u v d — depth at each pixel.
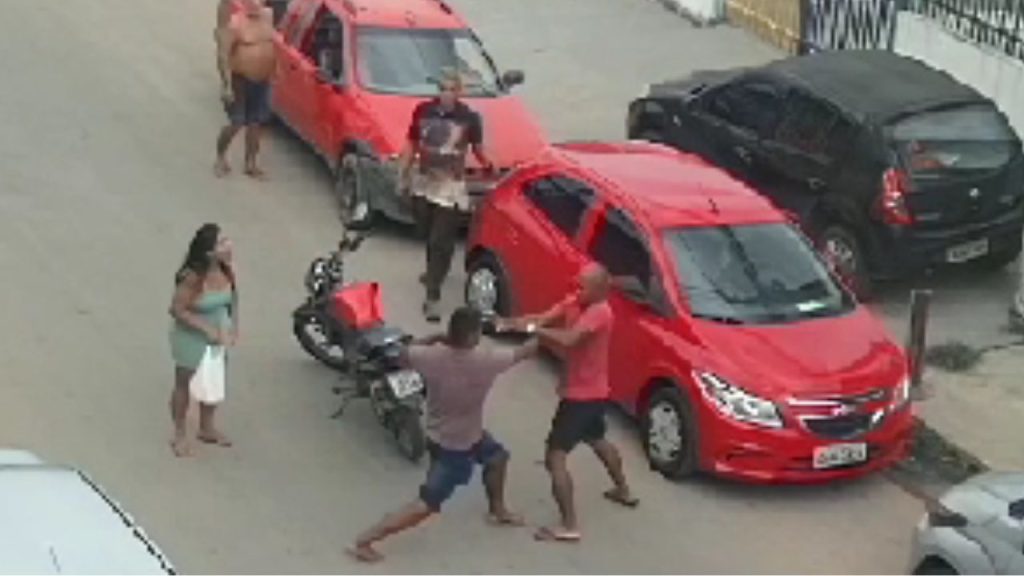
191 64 26.70
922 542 13.66
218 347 15.39
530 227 17.81
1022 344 19.33
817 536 15.36
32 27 27.84
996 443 17.06
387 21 22.58
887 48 25.38
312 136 22.47
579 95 26.33
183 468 15.52
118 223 20.81
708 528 15.32
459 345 13.70
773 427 15.40
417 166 18.59
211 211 21.45
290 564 14.15
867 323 16.64
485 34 28.80
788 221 17.23
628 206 16.89
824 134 20.34
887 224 19.64
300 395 17.06
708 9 29.45
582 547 14.81
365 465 15.85
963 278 21.05
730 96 21.66
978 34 23.89
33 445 15.63
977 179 19.86
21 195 21.39
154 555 9.59
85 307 18.55
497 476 14.78
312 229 21.22
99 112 24.42
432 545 14.64
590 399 14.62
